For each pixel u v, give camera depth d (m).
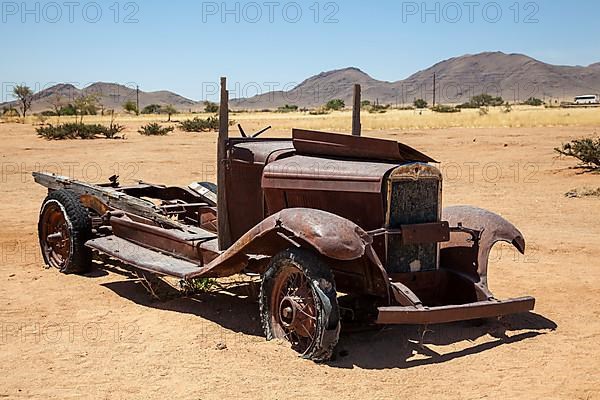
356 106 7.84
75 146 30.88
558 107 101.00
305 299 6.00
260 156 7.09
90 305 7.59
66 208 8.77
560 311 7.48
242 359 5.90
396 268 6.44
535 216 13.63
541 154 26.28
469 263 6.88
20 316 7.17
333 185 6.45
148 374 5.61
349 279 6.45
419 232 6.32
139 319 7.09
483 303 6.20
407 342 6.45
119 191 9.36
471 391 5.35
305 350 6.04
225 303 7.71
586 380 5.60
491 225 6.96
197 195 9.73
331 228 5.66
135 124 54.09
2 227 12.16
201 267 7.13
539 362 5.99
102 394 5.21
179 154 26.89
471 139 34.31
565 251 10.41
